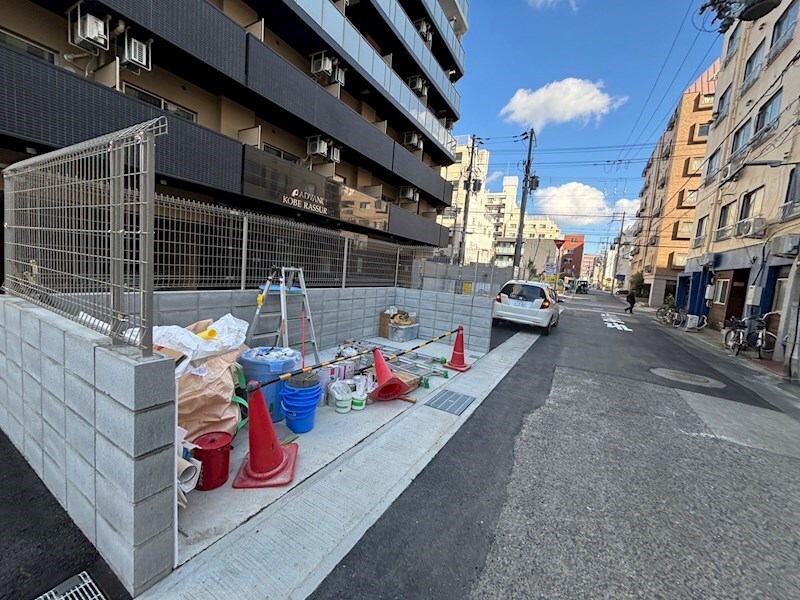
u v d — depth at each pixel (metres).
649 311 23.34
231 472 2.48
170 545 1.67
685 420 4.13
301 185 8.82
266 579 1.69
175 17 5.86
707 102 25.09
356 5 10.76
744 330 9.06
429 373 5.17
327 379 3.83
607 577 1.84
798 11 8.76
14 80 4.27
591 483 2.72
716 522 2.34
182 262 3.58
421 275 8.19
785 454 3.42
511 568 1.86
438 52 17.12
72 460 1.87
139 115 5.49
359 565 1.81
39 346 2.08
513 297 9.50
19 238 2.57
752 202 10.48
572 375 5.76
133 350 1.61
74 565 1.69
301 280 4.49
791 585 1.86
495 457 3.02
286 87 8.23
